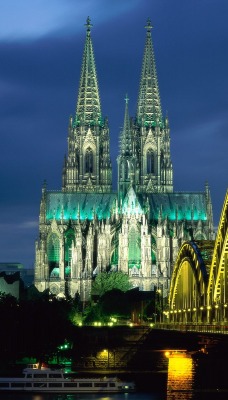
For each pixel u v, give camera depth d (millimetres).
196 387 178000
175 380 180125
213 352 166750
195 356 178125
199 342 169375
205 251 199250
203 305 184625
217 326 153750
